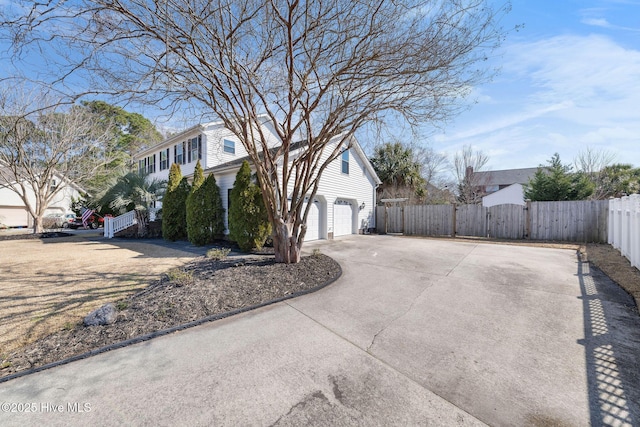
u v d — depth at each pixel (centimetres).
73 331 318
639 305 385
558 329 320
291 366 252
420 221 1395
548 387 221
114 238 1284
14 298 426
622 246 694
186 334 316
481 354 270
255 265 604
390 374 240
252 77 526
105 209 1867
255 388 222
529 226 1109
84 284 498
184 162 1489
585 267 606
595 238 980
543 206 1082
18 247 977
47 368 249
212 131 1294
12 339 300
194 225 1009
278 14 432
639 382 225
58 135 1433
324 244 1018
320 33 482
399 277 553
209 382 229
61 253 839
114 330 318
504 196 2372
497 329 323
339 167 1275
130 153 1970
